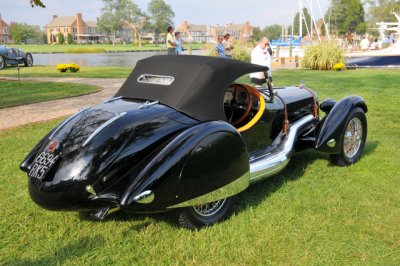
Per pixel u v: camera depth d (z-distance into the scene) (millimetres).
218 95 3938
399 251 3363
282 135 4902
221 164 3533
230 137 3600
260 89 5172
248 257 3283
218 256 3334
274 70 20953
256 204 4262
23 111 9445
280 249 3416
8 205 4309
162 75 4125
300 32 36500
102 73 20141
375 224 3803
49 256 3373
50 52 63531
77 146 3402
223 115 3936
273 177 5035
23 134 7223
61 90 12922
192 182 3371
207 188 3482
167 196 3264
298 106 5332
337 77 16734
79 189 3258
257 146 4609
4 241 3605
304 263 3217
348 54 23719
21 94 12039
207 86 3891
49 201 3344
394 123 7750
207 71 3920
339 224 3809
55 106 10109
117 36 145625
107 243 3566
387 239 3529
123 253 3414
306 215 3990
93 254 3402
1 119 8516
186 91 3859
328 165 5441
